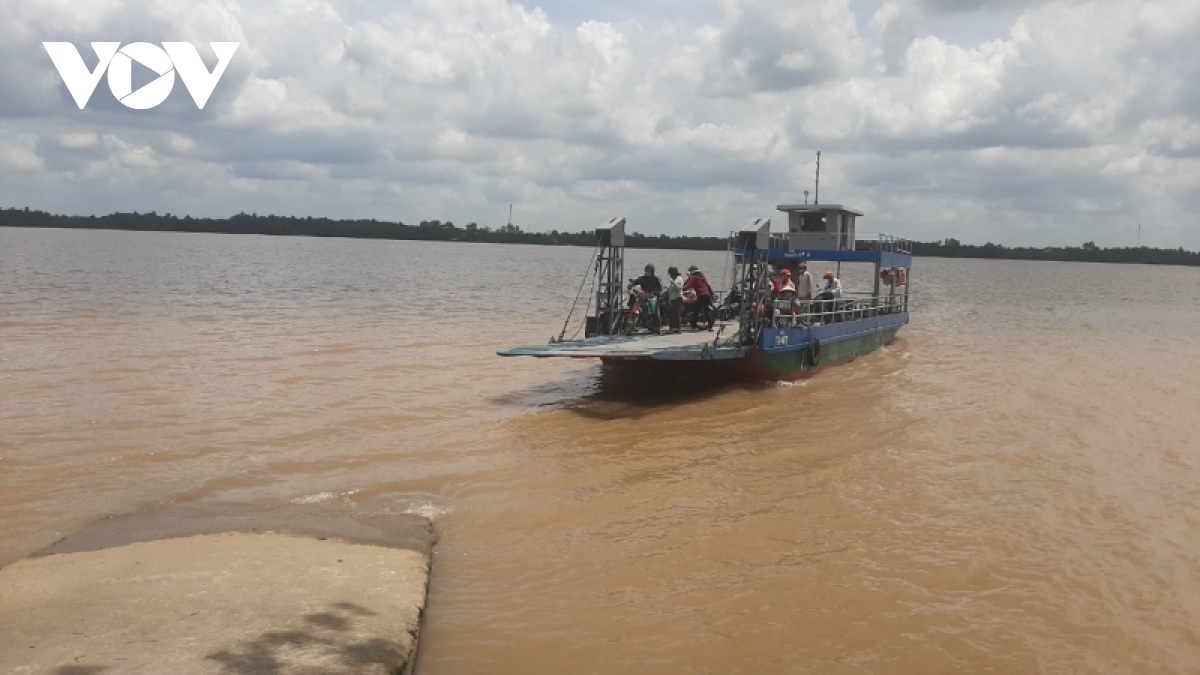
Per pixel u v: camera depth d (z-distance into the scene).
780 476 12.84
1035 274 142.38
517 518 10.88
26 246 102.00
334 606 7.78
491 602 8.59
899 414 17.22
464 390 18.70
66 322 28.19
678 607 8.56
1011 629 8.22
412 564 9.02
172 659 6.64
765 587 9.04
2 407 15.59
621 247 21.56
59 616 7.41
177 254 96.31
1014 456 14.16
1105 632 8.20
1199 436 15.73
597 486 12.20
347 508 11.04
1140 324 41.81
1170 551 10.16
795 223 28.38
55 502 10.90
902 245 30.08
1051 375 22.86
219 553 9.05
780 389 19.56
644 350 17.17
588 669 7.39
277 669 6.57
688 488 12.19
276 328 28.81
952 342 31.03
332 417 15.77
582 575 9.27
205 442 13.83
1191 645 7.98
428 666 7.36
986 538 10.48
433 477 12.38
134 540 9.61
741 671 7.41
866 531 10.66
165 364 20.67
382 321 32.47
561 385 19.50
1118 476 13.12
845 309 24.50
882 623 8.30
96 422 14.76
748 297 19.86
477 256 145.00
